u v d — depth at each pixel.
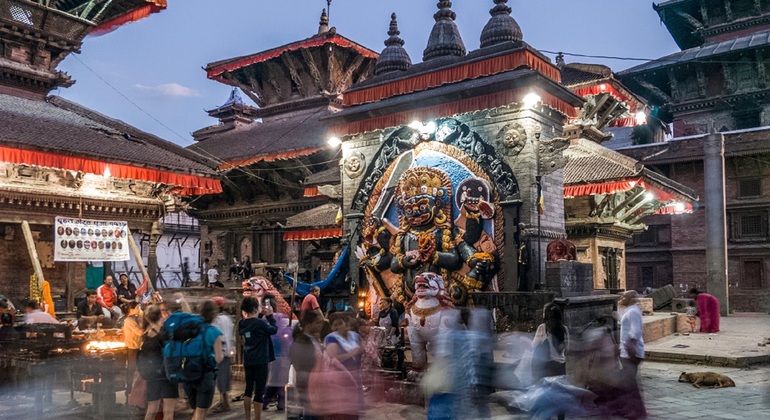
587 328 11.29
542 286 18.66
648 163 46.72
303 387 8.90
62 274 30.78
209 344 9.67
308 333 9.12
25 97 31.50
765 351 19.44
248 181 43.75
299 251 41.81
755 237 44.34
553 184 20.81
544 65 20.72
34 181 25.62
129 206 28.98
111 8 35.53
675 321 26.50
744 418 11.40
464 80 20.95
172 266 65.12
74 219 26.55
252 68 50.72
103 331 14.47
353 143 23.39
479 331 9.23
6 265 28.83
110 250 27.75
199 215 47.75
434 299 13.72
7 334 12.67
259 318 11.65
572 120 31.78
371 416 11.57
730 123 52.38
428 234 20.27
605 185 26.97
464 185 20.25
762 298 43.25
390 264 21.25
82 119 30.94
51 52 33.19
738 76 52.00
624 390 10.70
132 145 29.11
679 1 56.88
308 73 48.44
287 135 42.69
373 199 22.42
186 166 28.95
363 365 13.41
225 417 11.87
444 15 23.50
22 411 12.12
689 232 46.12
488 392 9.20
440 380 8.76
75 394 13.90
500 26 21.25
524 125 19.55
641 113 39.12
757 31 53.88
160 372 10.11
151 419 10.05
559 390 9.62
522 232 19.12
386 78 23.25
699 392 13.98
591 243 30.02
